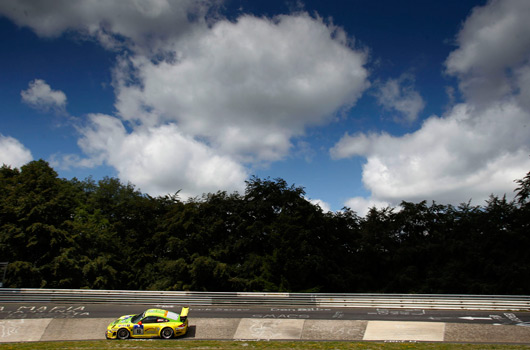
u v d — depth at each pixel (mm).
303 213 45875
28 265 35125
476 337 20328
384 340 20438
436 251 47594
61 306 27172
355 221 54656
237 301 28062
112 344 19375
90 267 38531
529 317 23406
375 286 48469
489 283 42062
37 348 18375
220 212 47250
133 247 47156
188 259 42531
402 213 51531
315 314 25375
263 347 18906
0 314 24875
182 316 22016
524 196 42844
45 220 38156
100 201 55375
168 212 47844
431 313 25125
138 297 28453
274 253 41344
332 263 45312
